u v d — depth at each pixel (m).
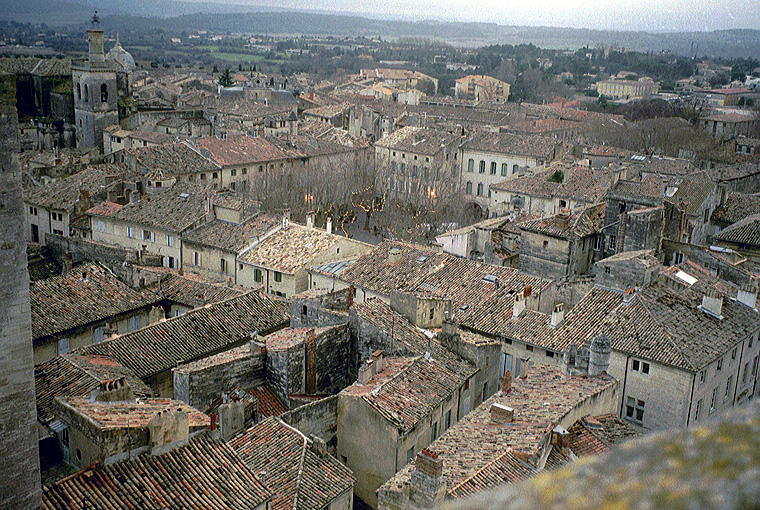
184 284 84.25
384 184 169.88
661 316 63.75
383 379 54.06
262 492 40.16
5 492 36.06
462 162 179.00
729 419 7.26
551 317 69.12
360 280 83.88
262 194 140.38
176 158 154.25
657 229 80.19
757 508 6.18
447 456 43.56
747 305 68.81
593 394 52.09
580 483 6.82
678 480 6.57
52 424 43.28
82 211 117.25
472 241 98.62
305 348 57.44
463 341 60.47
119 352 61.59
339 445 52.78
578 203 130.75
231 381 55.16
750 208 113.56
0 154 33.78
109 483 37.75
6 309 35.06
